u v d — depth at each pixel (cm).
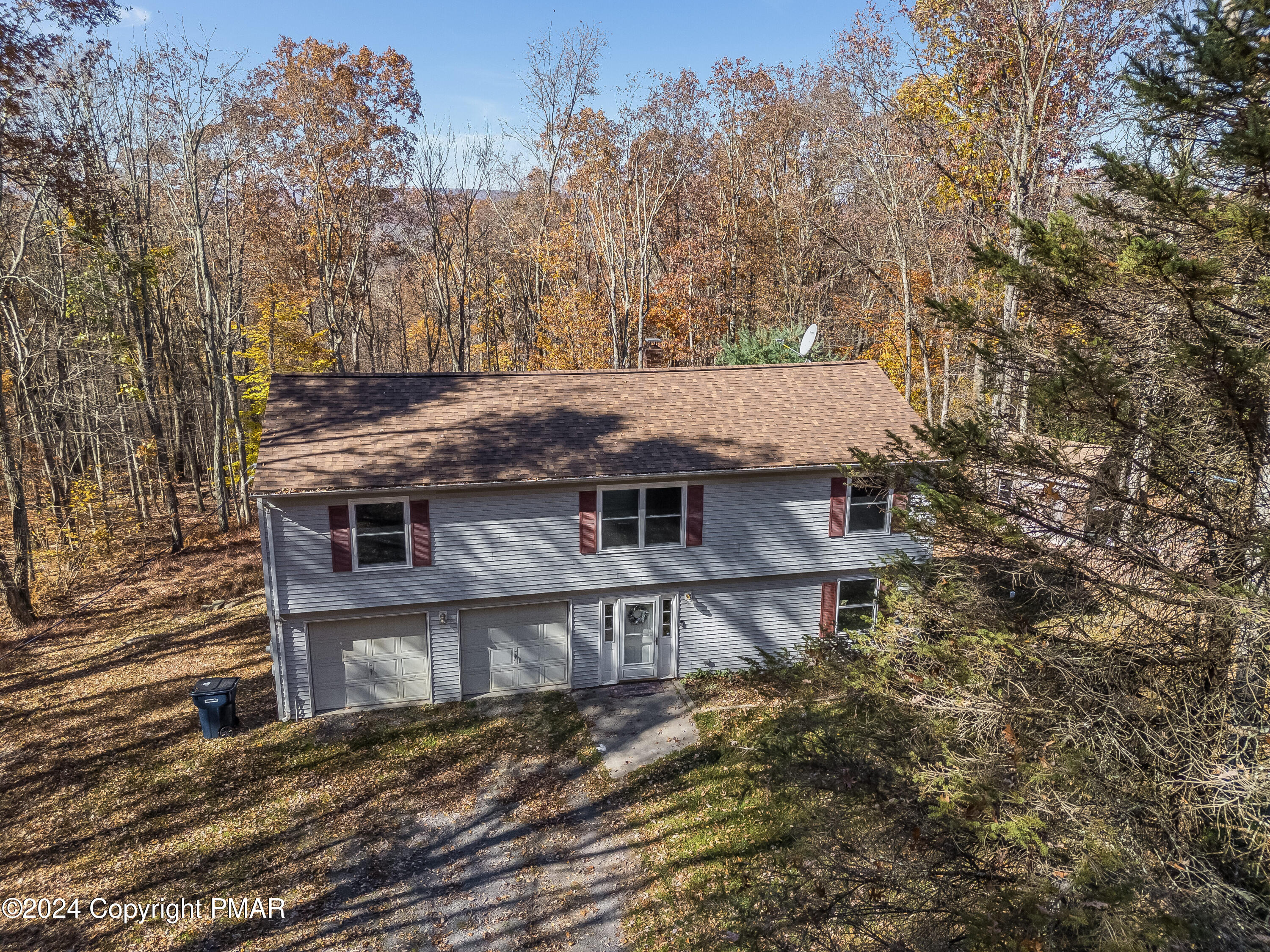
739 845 1270
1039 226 665
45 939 1080
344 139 3550
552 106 3681
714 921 1113
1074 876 634
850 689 932
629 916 1148
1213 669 689
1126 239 675
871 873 798
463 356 4025
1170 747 668
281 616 1591
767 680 1063
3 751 1526
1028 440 745
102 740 1571
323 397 1778
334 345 3500
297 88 3378
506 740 1595
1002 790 701
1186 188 571
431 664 1711
